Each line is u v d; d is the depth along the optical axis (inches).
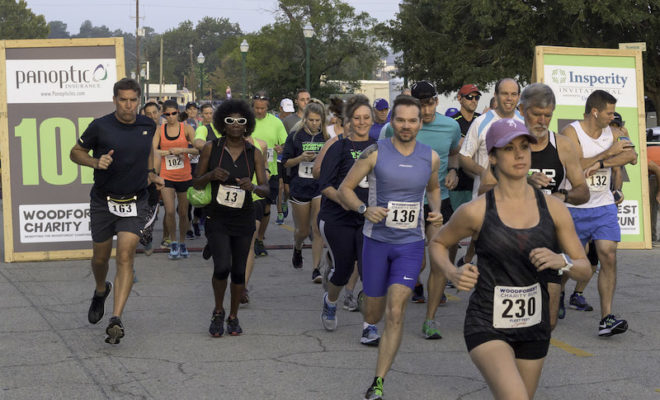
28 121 414.9
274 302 314.8
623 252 432.5
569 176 226.7
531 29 1141.7
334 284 254.8
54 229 415.2
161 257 425.7
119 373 216.7
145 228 252.5
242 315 290.8
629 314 289.0
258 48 2320.4
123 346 245.4
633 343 248.5
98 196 251.3
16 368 221.5
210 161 248.2
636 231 443.2
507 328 141.5
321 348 243.6
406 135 209.6
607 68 441.7
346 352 239.1
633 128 445.1
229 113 246.8
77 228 416.8
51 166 415.5
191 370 219.6
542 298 143.6
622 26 1091.9
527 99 220.4
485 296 142.1
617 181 321.4
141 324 275.4
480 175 265.1
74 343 249.1
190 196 246.8
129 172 249.4
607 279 256.1
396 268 205.0
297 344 248.4
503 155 138.7
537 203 141.6
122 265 245.0
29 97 415.2
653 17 1065.5
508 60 1191.6
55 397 196.2
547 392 201.3
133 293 330.6
